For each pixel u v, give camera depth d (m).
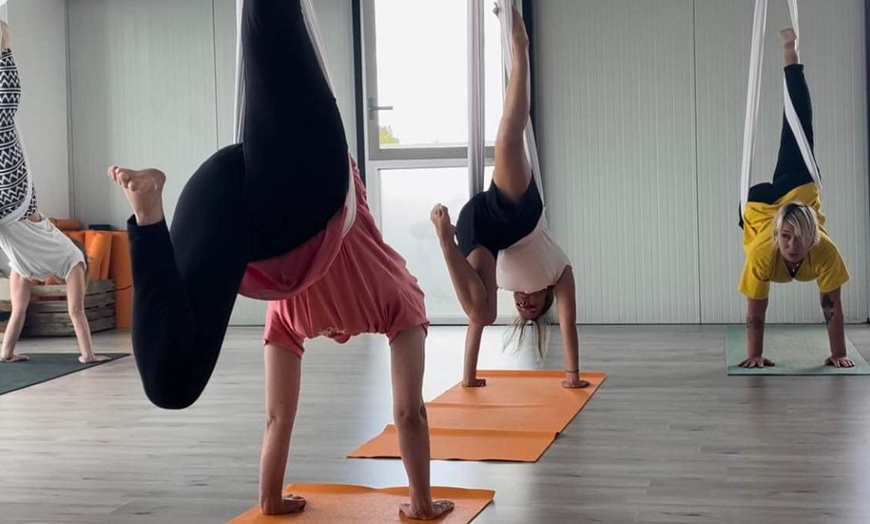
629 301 7.29
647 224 7.23
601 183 7.29
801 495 2.78
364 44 7.54
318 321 2.56
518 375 5.00
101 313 7.57
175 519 2.73
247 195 1.98
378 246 2.61
